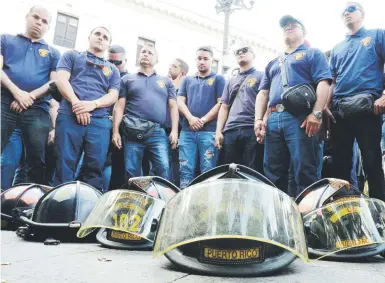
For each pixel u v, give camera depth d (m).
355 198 1.74
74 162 3.30
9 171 3.53
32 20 3.74
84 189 2.24
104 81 3.57
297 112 2.83
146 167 4.17
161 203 1.87
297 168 2.84
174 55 18.27
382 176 2.88
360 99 2.85
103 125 3.45
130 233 1.85
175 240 1.30
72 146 3.28
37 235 2.08
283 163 3.01
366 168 2.91
